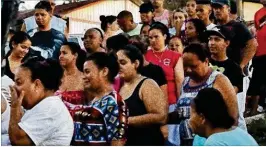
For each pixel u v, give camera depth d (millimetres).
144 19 5684
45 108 3875
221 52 5047
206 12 5586
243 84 5098
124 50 4688
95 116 4023
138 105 4609
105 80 4281
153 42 5133
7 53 5254
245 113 5477
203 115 3389
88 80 4301
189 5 5648
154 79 4891
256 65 5496
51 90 4027
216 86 4684
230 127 3393
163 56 5102
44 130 3850
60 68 4141
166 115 4684
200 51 4742
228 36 5105
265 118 5375
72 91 4707
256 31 5562
